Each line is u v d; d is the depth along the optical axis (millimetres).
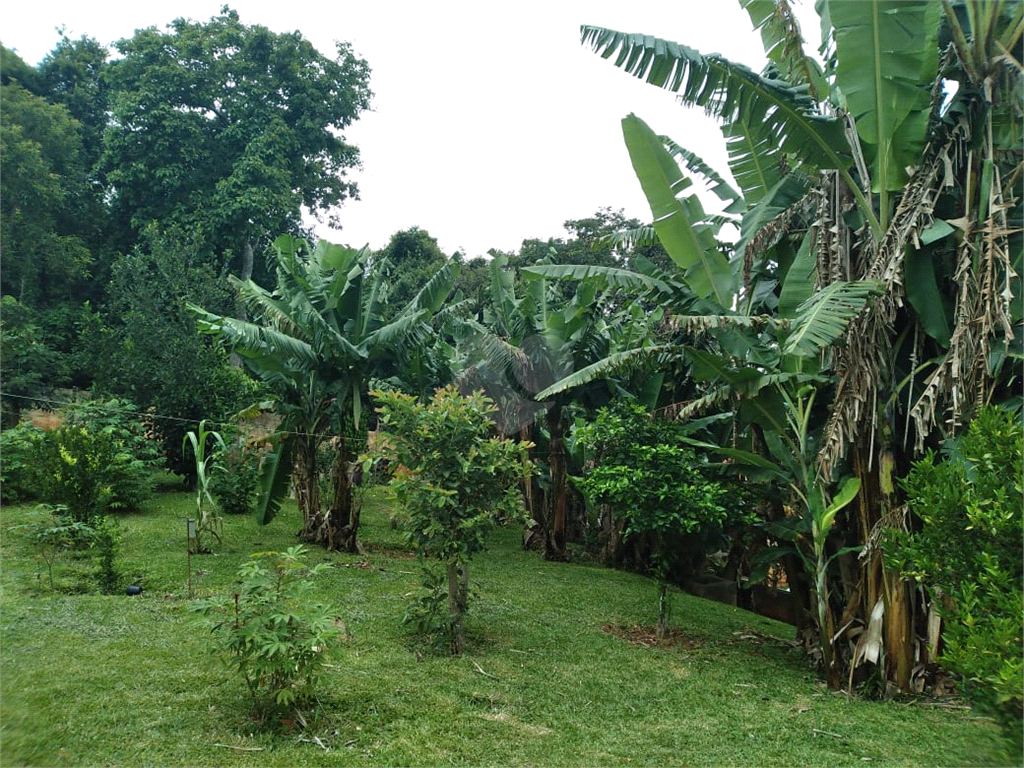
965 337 5137
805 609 7391
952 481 4543
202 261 15516
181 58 17516
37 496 8820
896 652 5859
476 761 3969
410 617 6172
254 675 4055
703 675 6180
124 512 11391
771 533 7227
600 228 20562
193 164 17734
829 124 5840
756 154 7266
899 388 5922
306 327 9742
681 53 5520
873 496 6160
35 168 7887
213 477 12141
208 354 12453
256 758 3760
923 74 5348
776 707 5438
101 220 14766
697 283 7145
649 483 6984
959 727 5055
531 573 10578
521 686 5367
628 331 10930
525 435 13312
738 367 6723
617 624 7922
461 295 12695
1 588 6762
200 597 6930
